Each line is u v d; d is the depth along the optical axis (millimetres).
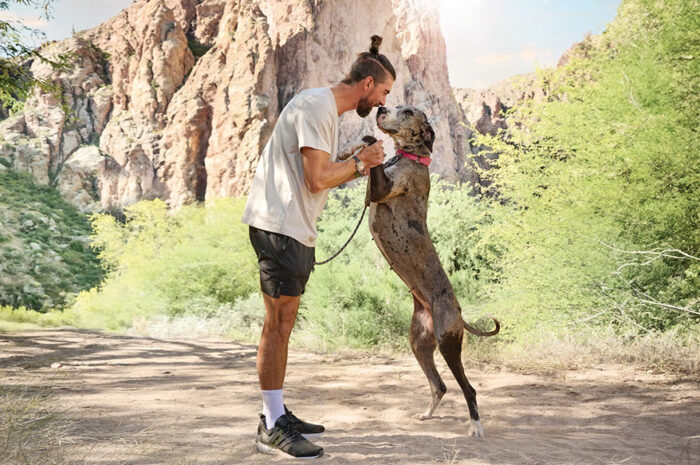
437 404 4000
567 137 8469
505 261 8375
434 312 3654
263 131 57594
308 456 2826
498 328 3672
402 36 70688
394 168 3586
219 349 8781
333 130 3090
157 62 67250
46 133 68062
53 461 2561
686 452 3102
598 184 7191
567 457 2971
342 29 61781
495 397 4867
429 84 70625
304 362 7152
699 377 5555
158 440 3156
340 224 13359
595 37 9656
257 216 3053
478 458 2895
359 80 3213
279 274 3006
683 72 6742
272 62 59875
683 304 6875
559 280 7238
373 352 8125
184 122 62312
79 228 59656
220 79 62375
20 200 59906
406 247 3615
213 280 15164
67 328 14867
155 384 5426
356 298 9461
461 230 10578
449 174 67125
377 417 4078
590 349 6785
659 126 6777
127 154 64438
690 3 6727
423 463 2766
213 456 2836
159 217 35156
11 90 12883
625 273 7066
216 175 58812
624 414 4227
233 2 65125
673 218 6344
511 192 8680
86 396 4613
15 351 7926
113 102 70000
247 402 4574
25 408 3541
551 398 4812
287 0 61500
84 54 72562
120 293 18203
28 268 50656
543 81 9711
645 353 6441
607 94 8133
